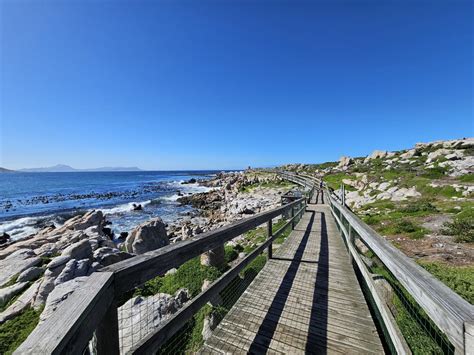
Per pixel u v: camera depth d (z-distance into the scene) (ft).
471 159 74.90
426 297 3.26
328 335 7.61
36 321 11.59
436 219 30.32
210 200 94.89
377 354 6.81
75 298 2.70
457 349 2.63
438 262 17.33
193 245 5.65
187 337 10.53
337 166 159.22
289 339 7.41
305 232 22.76
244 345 7.16
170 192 130.41
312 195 57.57
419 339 7.98
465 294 12.23
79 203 90.89
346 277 11.96
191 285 15.44
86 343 2.53
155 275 4.34
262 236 27.12
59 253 20.72
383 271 13.55
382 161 127.44
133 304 11.73
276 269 13.07
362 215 38.91
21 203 90.38
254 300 9.70
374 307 9.76
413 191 51.62
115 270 3.43
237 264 8.83
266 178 122.83
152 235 28.94
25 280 15.62
